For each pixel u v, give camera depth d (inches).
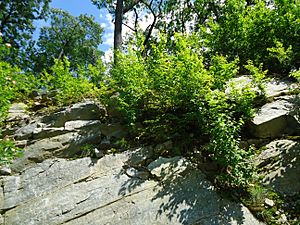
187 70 208.8
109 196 183.2
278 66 271.7
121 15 496.1
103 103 251.0
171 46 280.1
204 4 628.4
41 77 293.0
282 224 164.4
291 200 175.5
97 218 172.7
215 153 189.6
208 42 318.7
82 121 239.1
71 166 206.8
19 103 274.4
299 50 275.9
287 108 218.8
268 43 291.6
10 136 235.3
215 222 165.0
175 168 195.6
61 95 271.4
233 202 174.9
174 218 168.1
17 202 188.4
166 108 229.6
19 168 211.2
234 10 333.7
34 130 234.4
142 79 235.0
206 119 201.9
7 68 233.0
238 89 215.2
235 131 192.5
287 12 287.6
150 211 172.4
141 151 213.0
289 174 187.3
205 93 207.8
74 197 185.6
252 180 186.7
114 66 268.7
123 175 195.8
